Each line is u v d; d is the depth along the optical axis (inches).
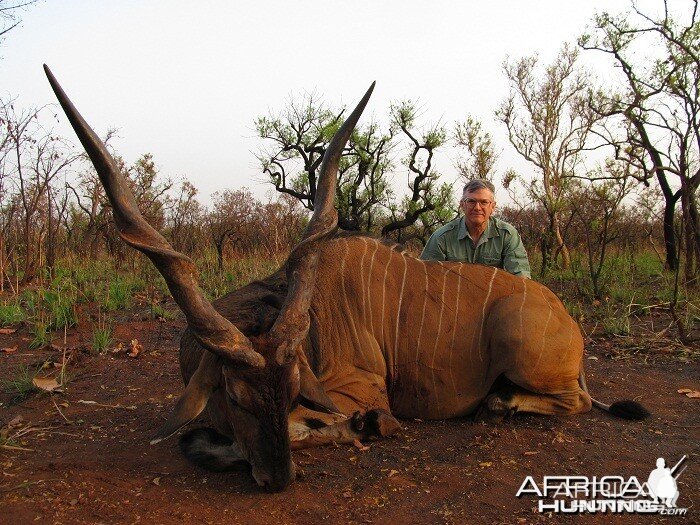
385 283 164.7
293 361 121.3
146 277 355.3
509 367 157.8
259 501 118.9
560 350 159.3
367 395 155.0
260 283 159.8
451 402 163.8
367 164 447.8
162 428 117.8
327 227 132.7
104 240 496.7
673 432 154.3
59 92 114.5
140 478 126.9
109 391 179.9
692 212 309.7
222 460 130.3
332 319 158.2
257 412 118.5
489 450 143.4
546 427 157.2
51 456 137.1
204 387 122.0
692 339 233.0
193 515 113.0
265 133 445.1
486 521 113.3
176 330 251.6
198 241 503.8
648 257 441.7
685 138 278.5
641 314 285.0
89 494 118.3
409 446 146.8
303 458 139.8
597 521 113.4
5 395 175.6
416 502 119.6
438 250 218.1
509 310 160.1
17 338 235.5
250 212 609.6
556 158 523.5
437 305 164.2
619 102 381.1
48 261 383.2
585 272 374.0
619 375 201.6
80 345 220.8
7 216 434.9
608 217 368.2
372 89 137.6
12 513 109.5
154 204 541.6
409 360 162.6
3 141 356.5
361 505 118.3
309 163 449.4
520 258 210.4
